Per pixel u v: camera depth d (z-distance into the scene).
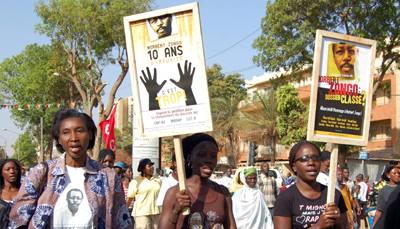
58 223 3.09
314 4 18.16
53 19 22.94
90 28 22.59
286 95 24.08
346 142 3.58
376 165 23.28
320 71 3.58
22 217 3.09
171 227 3.04
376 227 3.27
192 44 3.33
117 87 24.22
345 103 3.63
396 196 3.20
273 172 15.21
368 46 3.72
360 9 17.84
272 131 29.23
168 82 3.38
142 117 3.39
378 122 28.88
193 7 3.32
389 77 27.09
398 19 18.22
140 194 8.20
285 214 3.45
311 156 3.51
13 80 43.81
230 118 31.30
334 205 3.28
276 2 19.27
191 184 3.32
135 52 3.43
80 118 3.35
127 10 22.22
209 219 3.19
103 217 3.26
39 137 50.25
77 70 28.44
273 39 19.95
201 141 3.37
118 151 38.31
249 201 6.57
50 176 3.18
